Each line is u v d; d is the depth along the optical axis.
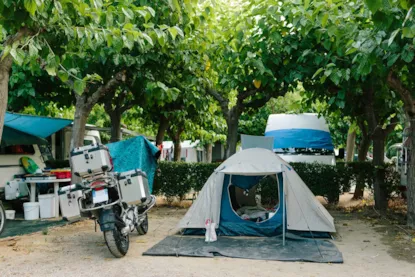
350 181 10.57
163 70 8.72
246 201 8.74
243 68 8.54
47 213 8.45
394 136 18.02
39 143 8.79
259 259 5.62
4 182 8.45
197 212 7.19
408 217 7.86
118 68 8.37
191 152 24.39
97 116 17.64
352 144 14.43
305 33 6.93
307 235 6.98
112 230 5.46
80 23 6.07
